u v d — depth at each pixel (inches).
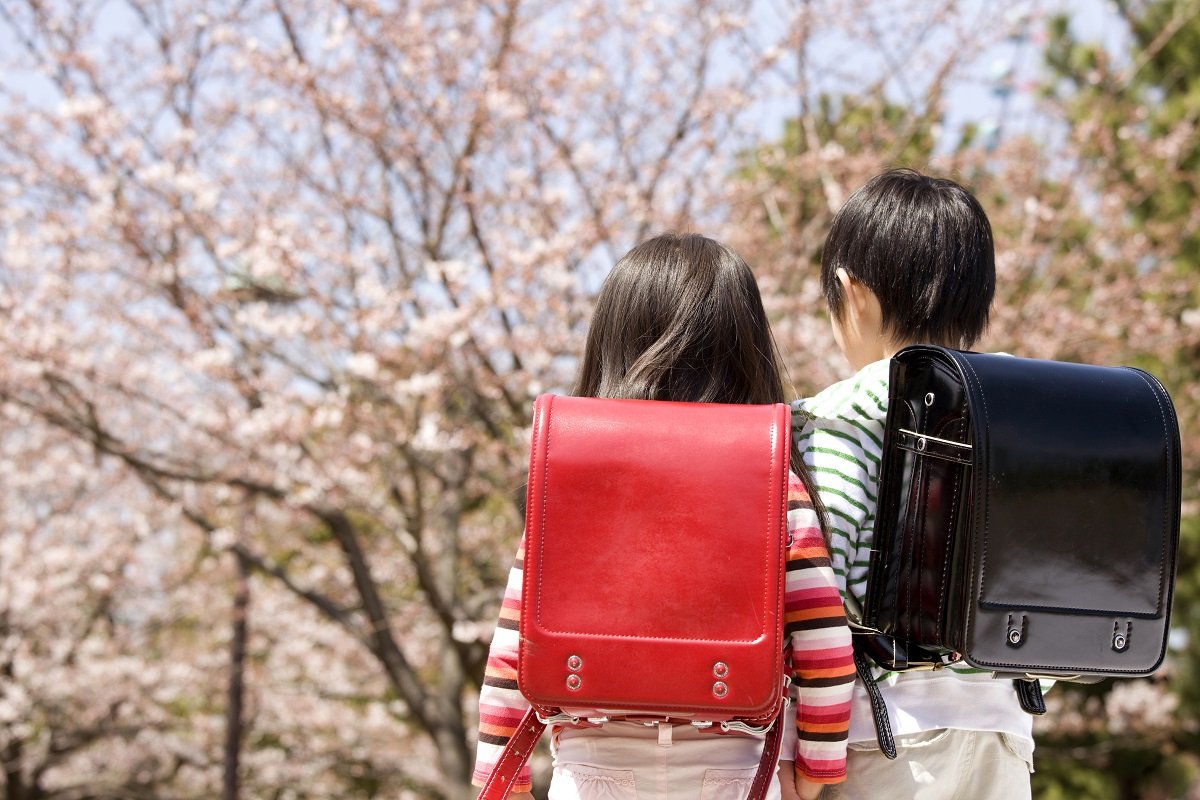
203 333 251.1
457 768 281.9
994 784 56.6
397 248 279.6
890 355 62.7
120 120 245.1
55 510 364.2
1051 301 282.2
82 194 262.1
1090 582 49.5
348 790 420.8
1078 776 394.6
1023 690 57.1
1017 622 49.0
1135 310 294.8
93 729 383.6
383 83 266.8
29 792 409.7
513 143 278.2
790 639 52.2
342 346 239.1
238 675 313.9
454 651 287.7
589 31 281.7
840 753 50.8
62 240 255.8
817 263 306.3
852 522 54.8
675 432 48.4
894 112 350.0
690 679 45.7
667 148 274.1
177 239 260.2
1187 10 379.2
